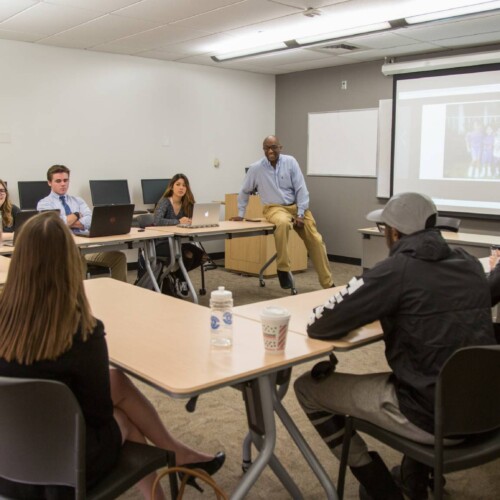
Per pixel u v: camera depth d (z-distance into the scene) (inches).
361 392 67.3
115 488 53.6
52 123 229.1
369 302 63.5
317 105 286.4
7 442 51.0
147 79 255.3
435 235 65.5
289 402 114.3
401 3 171.2
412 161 253.6
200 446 96.0
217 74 279.7
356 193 275.7
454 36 208.7
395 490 71.2
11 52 215.8
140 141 256.7
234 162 293.9
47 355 49.4
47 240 49.6
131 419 69.7
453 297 62.7
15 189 222.2
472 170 235.5
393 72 247.9
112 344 67.3
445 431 58.6
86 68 236.2
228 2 168.4
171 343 67.8
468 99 232.7
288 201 214.1
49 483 51.4
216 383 55.4
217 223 195.2
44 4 170.1
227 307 67.5
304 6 173.6
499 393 61.4
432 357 61.8
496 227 233.0
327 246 291.9
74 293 50.8
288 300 92.5
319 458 92.3
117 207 163.8
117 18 186.2
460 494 82.7
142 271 189.0
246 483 64.1
